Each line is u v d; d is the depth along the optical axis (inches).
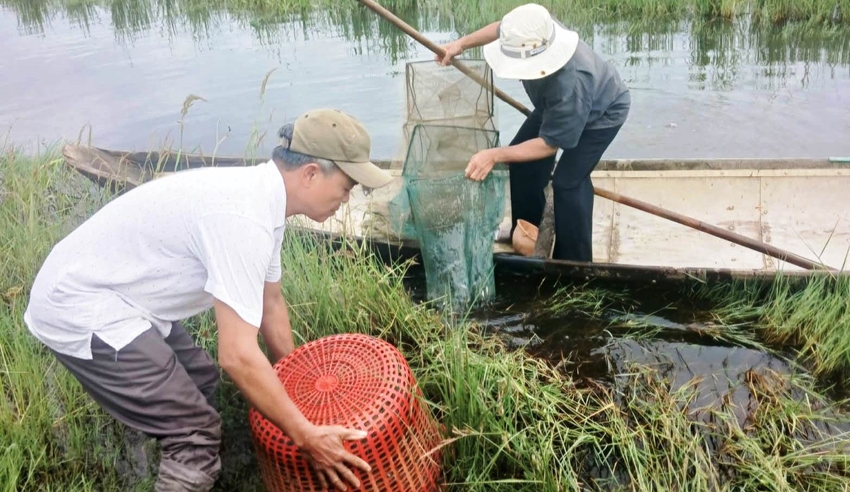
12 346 124.2
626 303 146.3
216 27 393.7
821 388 123.4
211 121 268.5
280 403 79.0
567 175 151.8
